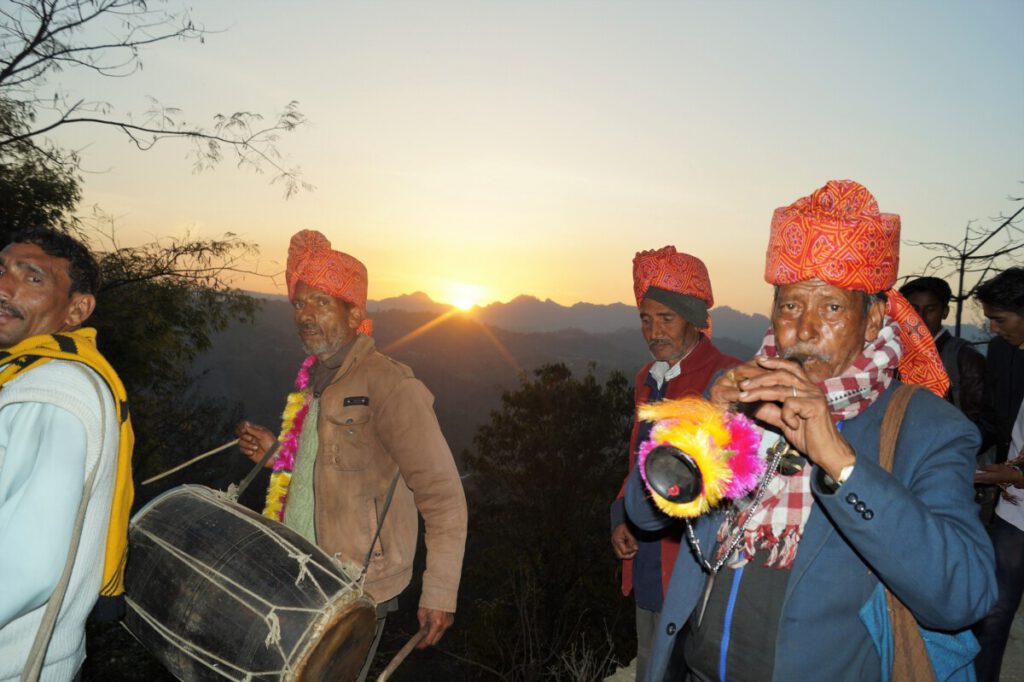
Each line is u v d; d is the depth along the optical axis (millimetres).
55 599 1744
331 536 2814
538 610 15602
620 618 18016
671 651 1940
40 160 11867
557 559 20281
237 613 2156
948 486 1593
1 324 1979
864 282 1663
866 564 1661
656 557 3082
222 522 2354
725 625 1786
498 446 21672
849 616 1662
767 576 1739
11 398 1797
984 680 3014
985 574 1508
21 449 1768
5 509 1719
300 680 2137
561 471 21109
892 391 1752
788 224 1724
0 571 1664
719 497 1542
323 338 3012
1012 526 3074
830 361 1709
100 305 14359
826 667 1652
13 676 1795
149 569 2262
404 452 2787
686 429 1515
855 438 1711
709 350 3369
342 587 2281
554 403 21516
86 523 1879
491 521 21328
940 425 1662
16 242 2059
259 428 3164
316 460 2889
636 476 2121
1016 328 3439
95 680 11734
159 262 13867
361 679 2742
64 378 1840
